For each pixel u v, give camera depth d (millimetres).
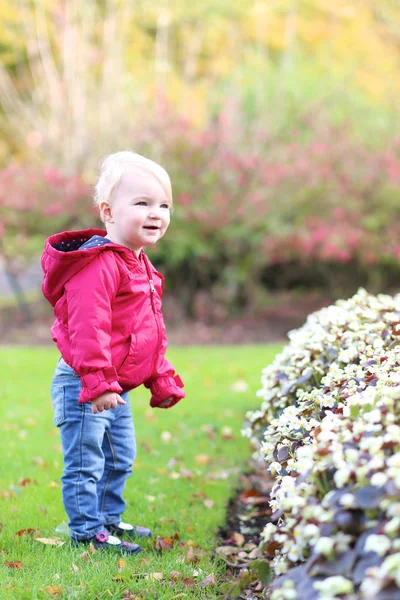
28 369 8891
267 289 15859
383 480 2004
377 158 13508
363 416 2477
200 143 12711
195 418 6477
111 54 15930
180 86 17016
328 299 15727
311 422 2977
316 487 2318
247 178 12695
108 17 17062
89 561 3258
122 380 3430
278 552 2496
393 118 15547
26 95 17562
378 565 1934
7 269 13555
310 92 15492
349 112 15570
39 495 4340
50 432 5992
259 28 18953
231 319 14016
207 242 12797
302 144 14180
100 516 3598
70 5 16391
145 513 4125
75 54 15438
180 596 2977
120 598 2945
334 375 3426
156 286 3629
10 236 12805
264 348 11125
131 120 13836
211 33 19250
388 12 18172
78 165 13516
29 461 5098
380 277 14727
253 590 3170
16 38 16781
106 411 3484
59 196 12492
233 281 13672
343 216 12906
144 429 6070
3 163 17750
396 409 2482
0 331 13031
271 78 15867
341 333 4090
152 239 3498
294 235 12547
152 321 3523
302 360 3936
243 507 4414
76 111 14266
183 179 12656
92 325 3217
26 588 2969
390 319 4074
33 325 13570
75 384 3428
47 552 3400
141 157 3574
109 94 14883
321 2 18625
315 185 12633
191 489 4609
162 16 18031
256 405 7012
